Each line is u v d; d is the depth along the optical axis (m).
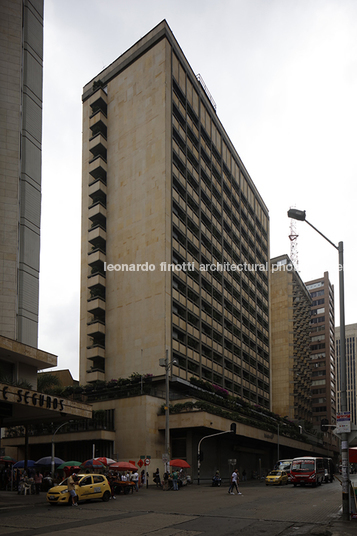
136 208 62.28
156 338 55.66
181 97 68.44
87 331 61.31
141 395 50.44
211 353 66.56
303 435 87.06
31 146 40.69
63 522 18.06
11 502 25.27
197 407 50.75
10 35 40.28
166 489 37.81
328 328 137.25
